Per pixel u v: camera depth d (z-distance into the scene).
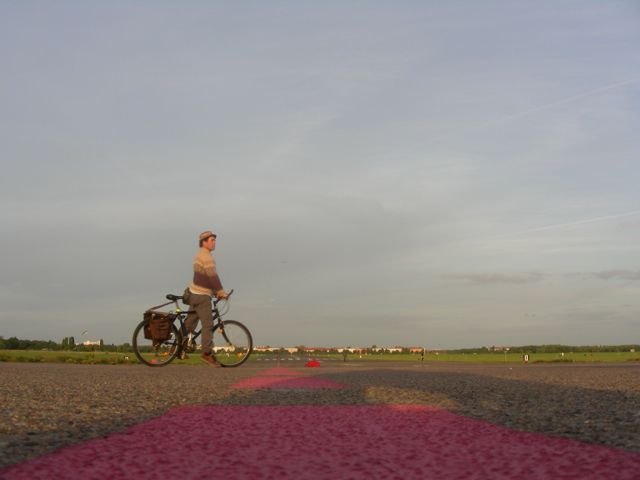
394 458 2.24
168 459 2.21
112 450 2.39
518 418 3.45
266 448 2.44
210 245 10.31
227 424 3.15
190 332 10.47
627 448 2.48
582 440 2.69
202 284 10.27
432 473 1.98
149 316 10.34
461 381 6.76
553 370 10.33
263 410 3.80
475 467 2.07
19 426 3.06
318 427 3.04
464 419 3.35
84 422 3.24
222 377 7.60
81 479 1.89
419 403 4.30
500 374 8.66
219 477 1.93
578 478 1.89
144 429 2.96
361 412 3.70
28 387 5.45
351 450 2.40
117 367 11.12
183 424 3.15
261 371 9.71
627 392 5.16
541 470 2.01
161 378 7.21
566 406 4.06
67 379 6.79
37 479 1.88
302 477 1.93
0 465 2.12
